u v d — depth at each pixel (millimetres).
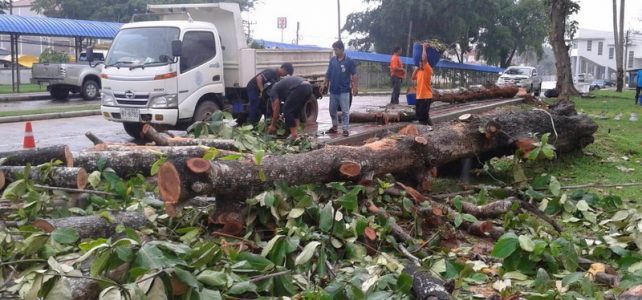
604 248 5609
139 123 12406
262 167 5676
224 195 5492
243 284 4121
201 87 12156
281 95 9875
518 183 8547
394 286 4379
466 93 17672
